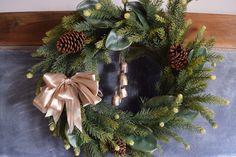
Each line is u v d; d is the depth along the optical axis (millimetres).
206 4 793
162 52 640
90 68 611
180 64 593
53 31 617
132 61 709
